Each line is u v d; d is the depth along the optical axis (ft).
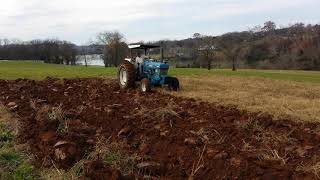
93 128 34.81
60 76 102.42
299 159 27.20
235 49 323.37
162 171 25.20
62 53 348.38
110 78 92.38
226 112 45.06
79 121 36.78
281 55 320.70
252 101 57.98
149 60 66.44
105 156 26.76
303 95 74.38
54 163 26.12
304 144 31.91
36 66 202.39
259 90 78.02
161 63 64.39
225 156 26.89
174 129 35.42
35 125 34.50
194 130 35.22
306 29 343.05
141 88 62.39
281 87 88.17
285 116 46.39
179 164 26.35
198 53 283.59
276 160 26.68
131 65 65.41
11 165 25.64
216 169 24.91
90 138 31.37
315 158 26.91
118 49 288.92
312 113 49.14
